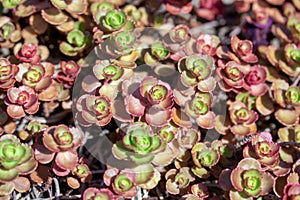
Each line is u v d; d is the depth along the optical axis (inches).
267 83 15.6
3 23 14.7
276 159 12.6
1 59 13.3
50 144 12.1
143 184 12.5
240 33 16.8
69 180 12.8
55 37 15.6
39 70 13.3
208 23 17.0
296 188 12.4
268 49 15.0
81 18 15.0
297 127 14.0
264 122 15.2
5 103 13.0
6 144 12.0
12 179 11.9
